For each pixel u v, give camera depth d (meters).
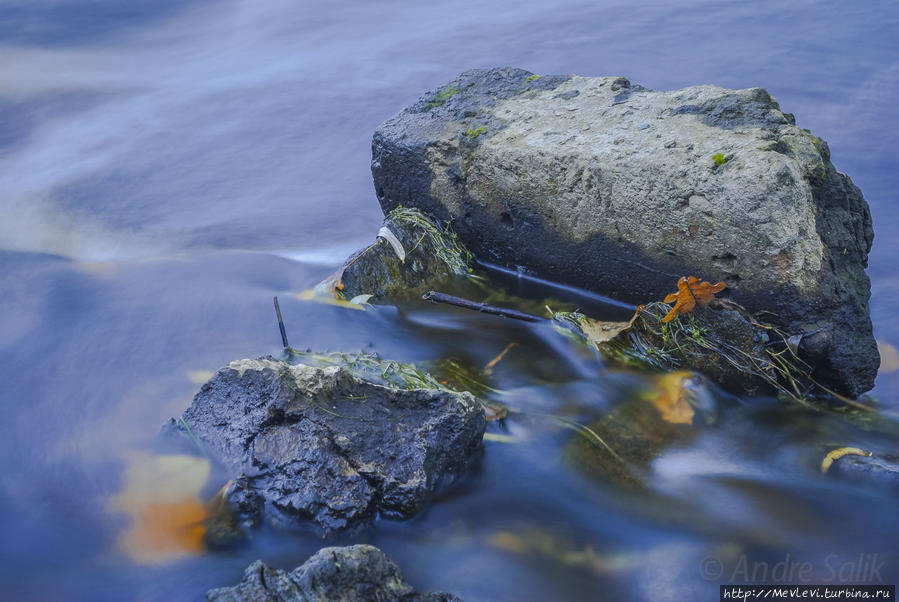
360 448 3.03
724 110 3.29
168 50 5.97
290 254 3.63
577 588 2.98
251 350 3.29
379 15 6.69
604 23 6.05
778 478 3.10
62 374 3.26
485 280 3.46
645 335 3.27
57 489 3.07
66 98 4.92
